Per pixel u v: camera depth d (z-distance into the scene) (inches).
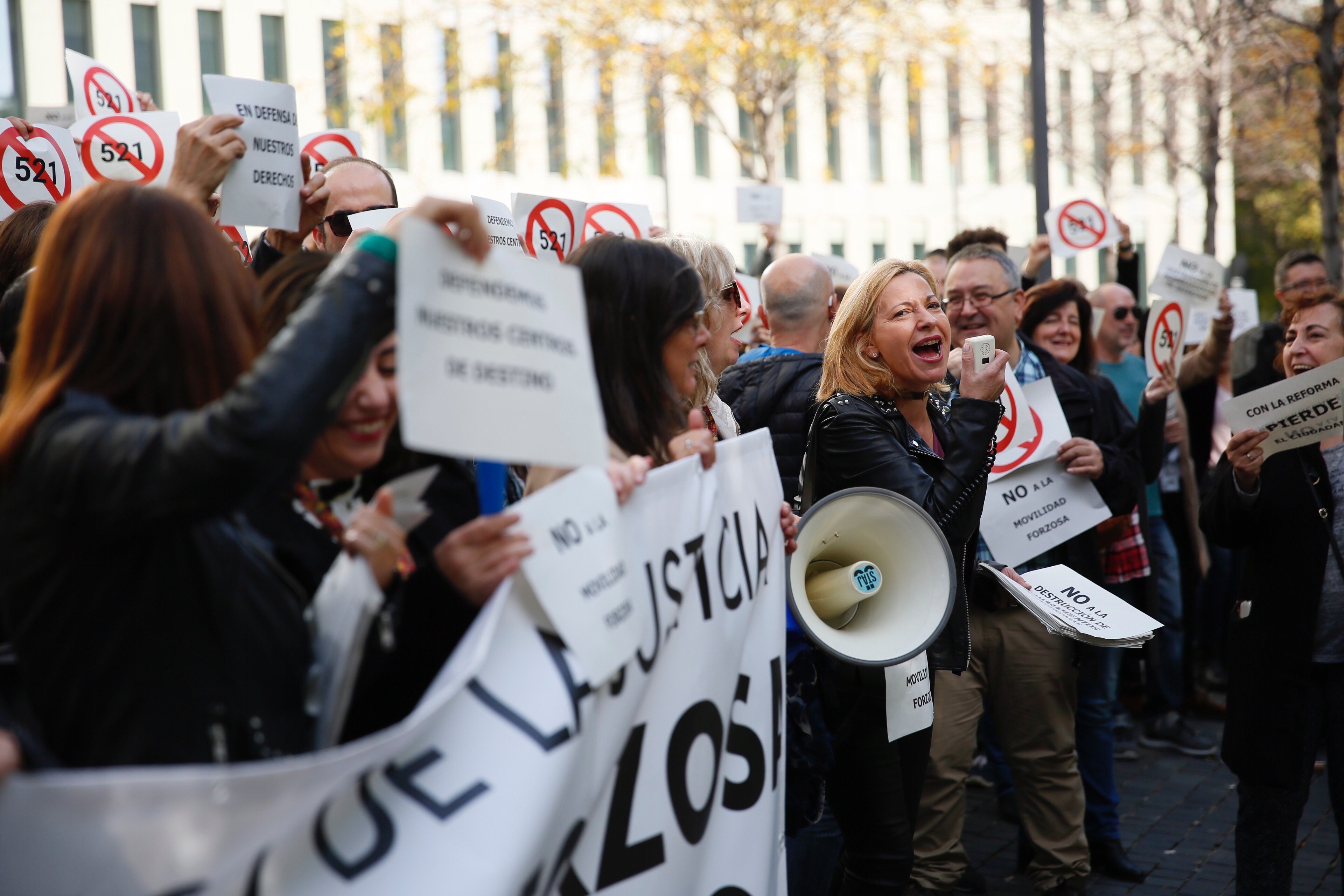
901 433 126.3
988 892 172.9
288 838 54.4
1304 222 1156.5
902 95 1034.1
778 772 95.5
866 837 118.0
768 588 97.1
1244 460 138.6
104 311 55.5
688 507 85.1
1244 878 140.3
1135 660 250.8
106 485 51.4
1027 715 153.9
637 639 74.3
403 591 68.4
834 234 1064.8
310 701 61.7
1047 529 157.9
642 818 77.6
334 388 55.5
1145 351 205.8
